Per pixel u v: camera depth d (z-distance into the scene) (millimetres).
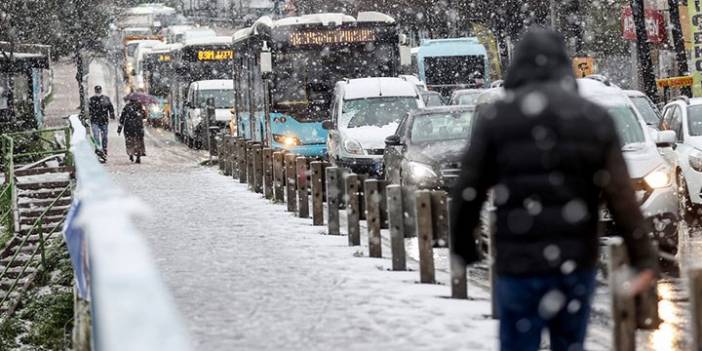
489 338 20328
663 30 89500
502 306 11617
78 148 36469
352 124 59969
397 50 70375
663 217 32781
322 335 21219
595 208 11516
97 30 128625
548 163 11180
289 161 46906
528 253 11250
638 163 33281
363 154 57594
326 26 69938
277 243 36406
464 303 24547
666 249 33000
